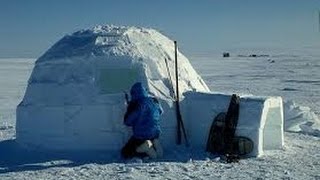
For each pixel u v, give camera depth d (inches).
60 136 444.1
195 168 376.5
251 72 2279.8
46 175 359.9
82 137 439.8
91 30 491.8
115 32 482.3
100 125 438.3
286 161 402.6
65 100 447.5
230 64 3280.0
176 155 422.3
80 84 448.8
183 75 486.3
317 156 424.5
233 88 1385.3
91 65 455.5
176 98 451.8
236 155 407.5
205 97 447.5
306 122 602.2
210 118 441.4
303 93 1210.0
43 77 467.5
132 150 411.2
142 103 412.5
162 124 444.1
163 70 465.1
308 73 2128.4
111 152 433.1
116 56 455.8
